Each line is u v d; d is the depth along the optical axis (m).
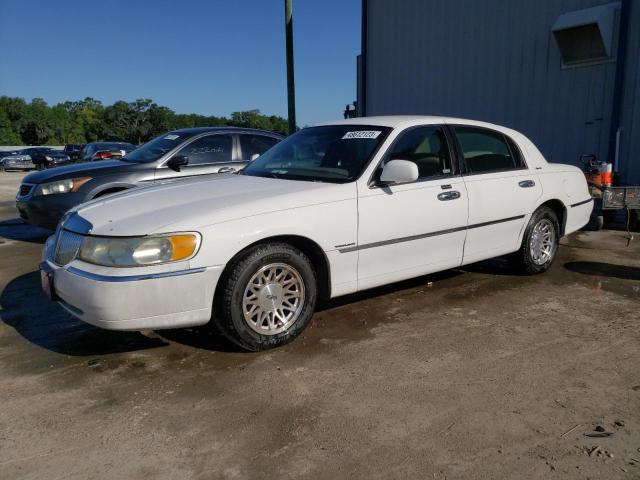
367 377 3.29
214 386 3.22
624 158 9.01
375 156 4.15
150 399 3.08
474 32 11.33
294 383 3.23
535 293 4.87
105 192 6.93
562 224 5.62
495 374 3.29
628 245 6.84
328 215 3.79
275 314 3.67
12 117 90.25
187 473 2.43
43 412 2.96
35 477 2.41
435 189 4.39
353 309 4.50
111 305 3.16
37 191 6.84
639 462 2.43
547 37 10.03
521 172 5.16
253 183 4.10
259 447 2.61
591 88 9.44
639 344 3.71
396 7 13.06
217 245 3.34
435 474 2.38
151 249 3.21
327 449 2.57
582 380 3.20
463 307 4.51
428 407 2.93
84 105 107.94
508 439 2.62
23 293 5.20
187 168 7.25
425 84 12.58
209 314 3.40
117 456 2.55
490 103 11.20
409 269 4.33
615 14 8.90
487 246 4.88
